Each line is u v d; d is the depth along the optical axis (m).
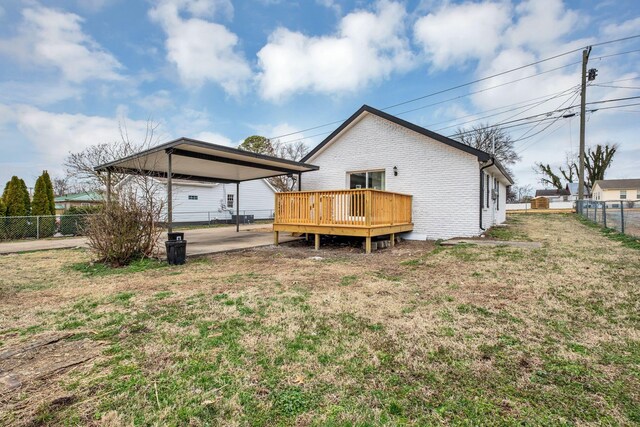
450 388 2.04
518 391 2.00
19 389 2.03
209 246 8.52
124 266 6.10
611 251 6.64
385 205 8.07
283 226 8.66
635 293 3.88
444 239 9.09
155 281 4.89
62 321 3.21
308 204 8.30
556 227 12.28
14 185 13.23
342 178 11.15
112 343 2.69
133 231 6.41
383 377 2.16
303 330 2.94
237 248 8.04
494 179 13.26
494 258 6.16
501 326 3.00
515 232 10.41
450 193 9.23
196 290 4.32
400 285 4.50
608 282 4.36
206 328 2.99
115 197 6.70
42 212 13.96
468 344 2.63
